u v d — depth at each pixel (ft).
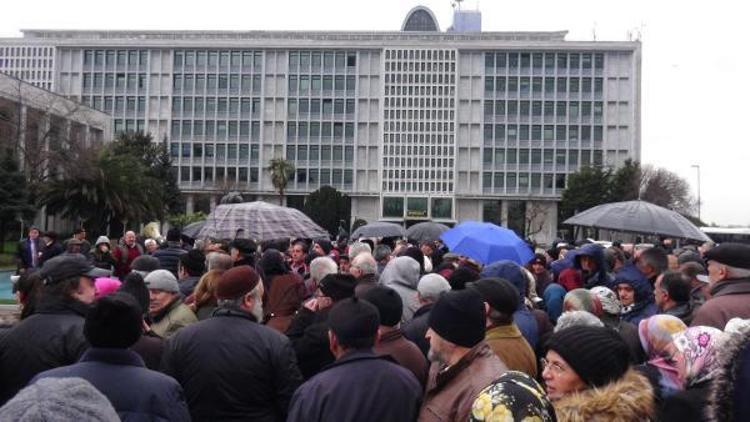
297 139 267.80
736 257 15.87
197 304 18.37
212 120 268.00
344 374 10.84
